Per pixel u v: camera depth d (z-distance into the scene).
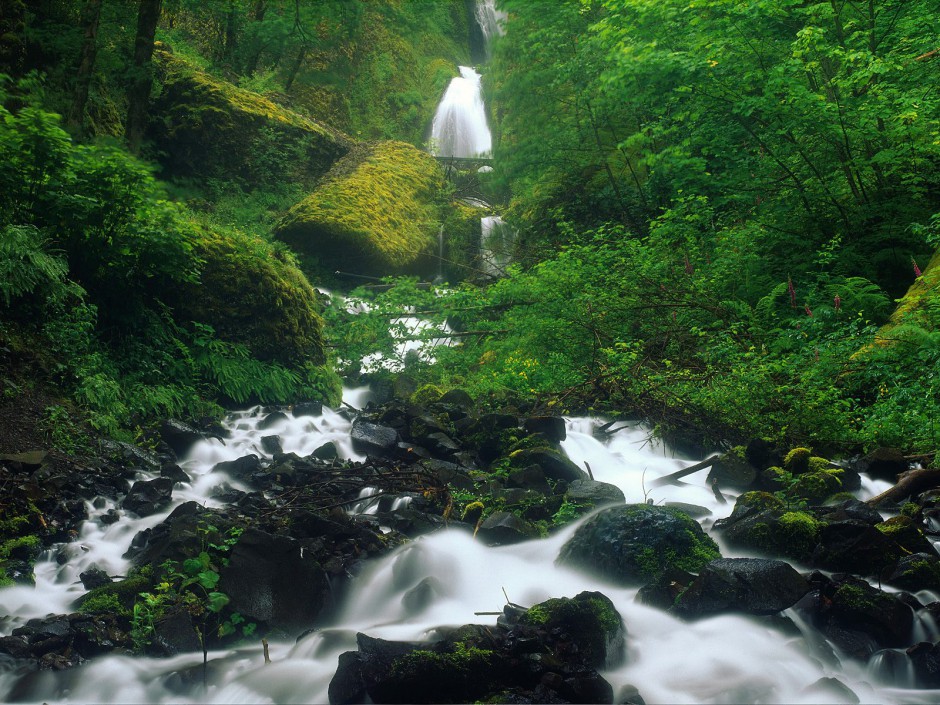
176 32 26.56
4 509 5.55
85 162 8.34
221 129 21.39
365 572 4.88
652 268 11.58
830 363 8.23
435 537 5.46
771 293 10.05
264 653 4.10
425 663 3.46
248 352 9.83
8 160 7.72
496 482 6.71
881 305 9.60
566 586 4.79
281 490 6.63
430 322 12.72
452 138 34.38
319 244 18.83
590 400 9.52
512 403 9.65
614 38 13.82
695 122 12.32
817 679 3.78
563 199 18.38
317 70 28.95
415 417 8.25
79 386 7.54
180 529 5.01
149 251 8.50
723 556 5.08
